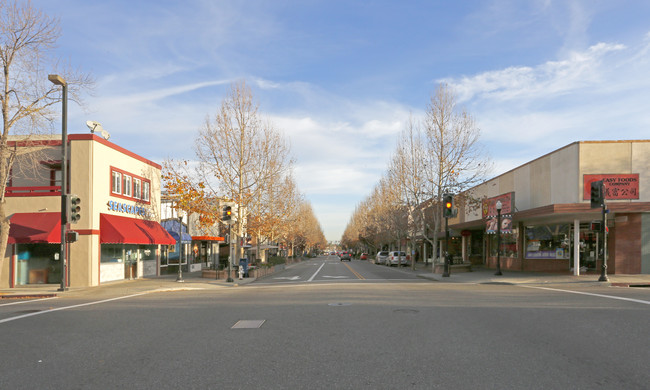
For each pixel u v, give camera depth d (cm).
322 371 630
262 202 3628
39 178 2455
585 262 2569
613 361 661
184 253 3631
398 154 3984
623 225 2352
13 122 1911
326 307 1274
